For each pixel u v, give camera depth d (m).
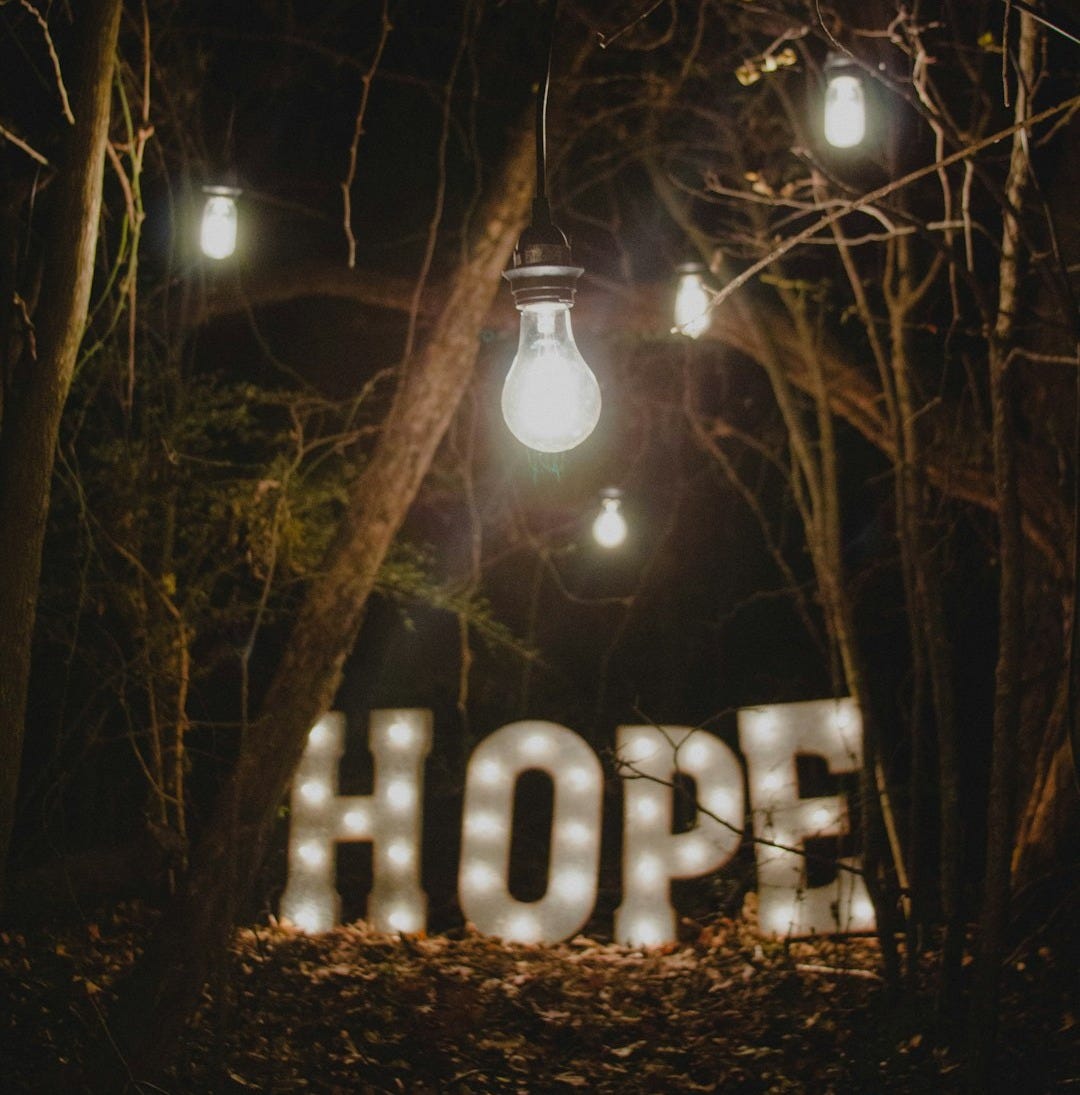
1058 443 7.76
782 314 8.95
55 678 8.20
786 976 7.39
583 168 11.30
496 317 9.32
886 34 6.35
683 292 8.51
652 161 9.55
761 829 8.43
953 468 8.04
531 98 7.63
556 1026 6.84
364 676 13.65
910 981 6.58
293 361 12.80
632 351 11.22
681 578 14.47
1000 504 5.72
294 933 8.38
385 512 7.15
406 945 8.39
